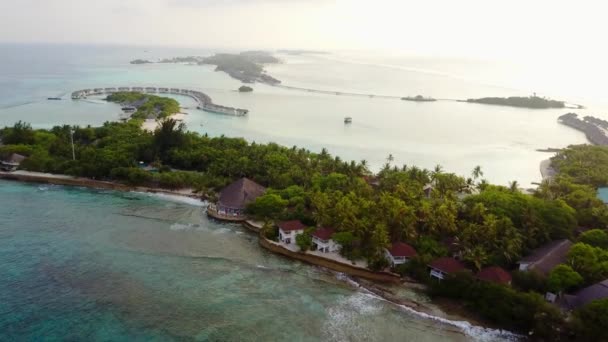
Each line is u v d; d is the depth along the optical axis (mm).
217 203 116875
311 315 75188
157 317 72562
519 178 162500
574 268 83500
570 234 98000
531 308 71250
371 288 84188
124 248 95062
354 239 93312
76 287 79688
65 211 113312
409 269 87250
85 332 68062
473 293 77250
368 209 100125
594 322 67250
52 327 68750
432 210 99500
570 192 123500
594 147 180500
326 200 104625
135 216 112125
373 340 69438
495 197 107125
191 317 73125
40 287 79125
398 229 94125
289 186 122562
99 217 110562
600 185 136500
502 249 87875
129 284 81562
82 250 93188
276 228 103000
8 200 119125
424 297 81688
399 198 106625
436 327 73000
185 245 98125
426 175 129375
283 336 69438
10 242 95250
